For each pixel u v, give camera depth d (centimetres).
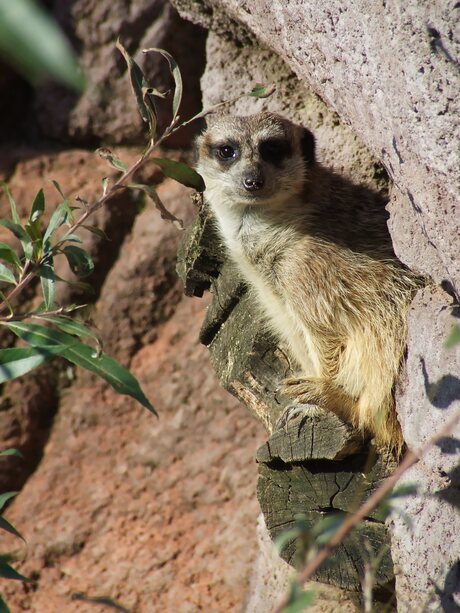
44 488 987
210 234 726
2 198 1023
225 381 693
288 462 581
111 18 985
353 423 575
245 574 889
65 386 1023
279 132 704
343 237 671
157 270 988
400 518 510
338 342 648
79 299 996
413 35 397
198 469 945
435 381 464
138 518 955
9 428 1002
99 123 1022
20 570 952
